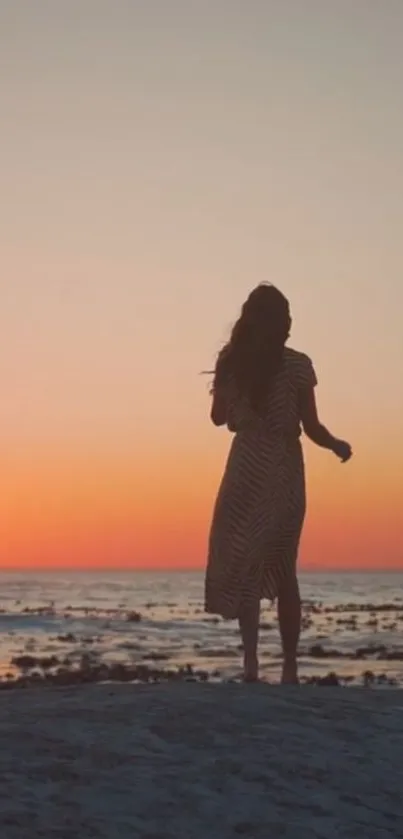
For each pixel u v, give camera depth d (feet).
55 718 21.01
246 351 23.80
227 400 24.35
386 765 19.51
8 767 18.11
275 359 23.77
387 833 16.81
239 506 24.12
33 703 22.45
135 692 23.63
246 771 18.56
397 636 123.54
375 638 119.55
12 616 170.71
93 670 72.84
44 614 180.14
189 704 22.26
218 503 24.53
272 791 17.88
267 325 23.73
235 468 24.17
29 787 17.30
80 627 144.46
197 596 318.04
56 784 17.52
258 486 23.97
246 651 24.77
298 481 24.35
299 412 24.13
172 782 17.84
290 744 20.07
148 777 17.98
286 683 25.16
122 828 15.99
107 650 100.94
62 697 23.18
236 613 24.32
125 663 83.66
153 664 81.20
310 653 94.73
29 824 15.88
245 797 17.49
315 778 18.57
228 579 24.25
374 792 18.30
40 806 16.57
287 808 17.29
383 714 22.49
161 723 20.79
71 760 18.60
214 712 21.71
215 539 24.50
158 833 15.92
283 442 24.11
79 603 250.98
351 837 16.51
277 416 23.91
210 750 19.45
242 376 23.88
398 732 21.35
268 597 24.62
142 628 143.33
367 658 89.71
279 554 24.44
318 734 20.81
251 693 23.45
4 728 20.26
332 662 85.25
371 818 17.31
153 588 415.23
